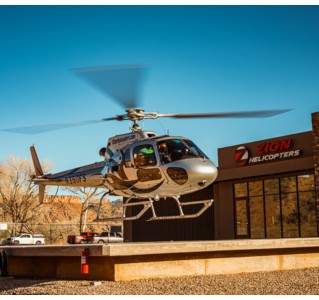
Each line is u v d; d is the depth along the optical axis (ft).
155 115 49.26
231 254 45.11
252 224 89.81
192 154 46.73
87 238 142.92
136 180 48.52
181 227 102.47
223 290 33.81
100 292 33.76
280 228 84.94
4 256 46.42
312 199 80.12
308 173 80.79
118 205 51.85
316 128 76.74
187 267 42.55
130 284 37.22
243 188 92.27
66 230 187.42
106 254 36.42
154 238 106.73
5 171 176.86
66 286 37.14
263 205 88.17
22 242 152.46
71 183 58.44
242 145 91.76
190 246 40.27
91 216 235.81
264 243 44.88
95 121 48.67
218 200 96.53
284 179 85.10
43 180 62.54
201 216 99.25
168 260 41.60
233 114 46.14
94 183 55.47
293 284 36.47
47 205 200.54
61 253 39.88
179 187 46.78
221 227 95.04
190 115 47.91
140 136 49.14
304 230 80.84
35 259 46.19
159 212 106.52
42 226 184.03
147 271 40.52
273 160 86.12
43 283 39.68
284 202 84.64
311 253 50.88
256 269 46.34
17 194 176.24
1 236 168.66
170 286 35.81
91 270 40.98
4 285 40.32
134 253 37.63
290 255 49.01
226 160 94.73
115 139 51.52
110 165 50.85
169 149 46.93
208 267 43.57
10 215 179.73
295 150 82.79
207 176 45.96
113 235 148.66
